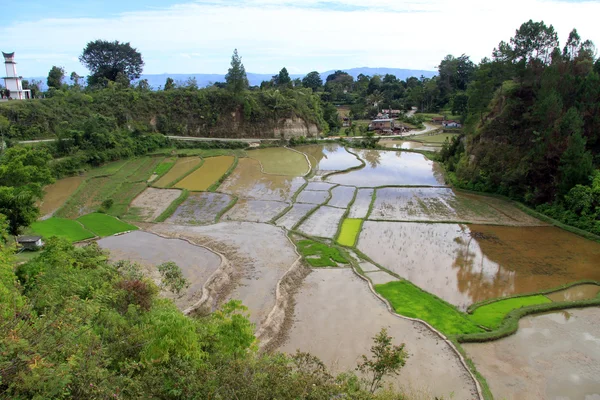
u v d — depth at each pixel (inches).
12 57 2984.7
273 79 6771.7
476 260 1328.7
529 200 1863.9
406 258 1348.4
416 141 3875.5
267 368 526.3
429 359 827.4
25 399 361.1
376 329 933.8
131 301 773.9
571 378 787.4
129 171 2429.9
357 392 540.1
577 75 2094.0
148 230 1544.0
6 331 406.0
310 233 1565.0
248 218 1736.0
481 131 2331.4
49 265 843.4
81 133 2475.4
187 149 3097.9
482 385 752.3
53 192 2016.5
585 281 1163.3
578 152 1674.5
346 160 2979.8
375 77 7076.8
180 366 528.7
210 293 1043.9
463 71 5669.3
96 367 436.8
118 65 4183.1
